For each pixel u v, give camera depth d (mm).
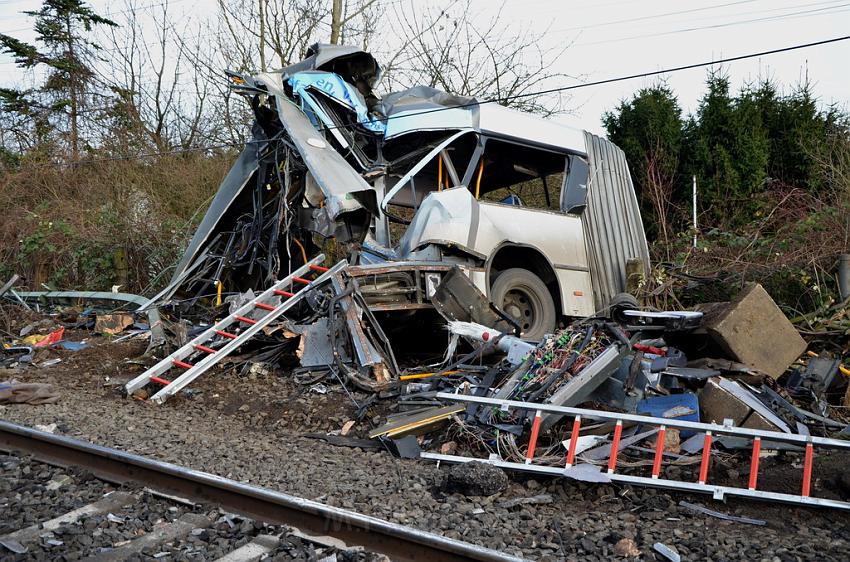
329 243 10547
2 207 17828
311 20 20438
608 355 6168
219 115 21922
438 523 4242
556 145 10570
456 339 7926
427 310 8500
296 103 9336
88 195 18344
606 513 4703
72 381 8430
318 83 9227
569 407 5547
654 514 4633
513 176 11945
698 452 5727
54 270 16359
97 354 9531
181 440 5980
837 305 9836
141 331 10719
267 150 9906
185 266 11180
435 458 5664
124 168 19000
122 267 15836
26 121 23938
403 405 6809
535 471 5215
